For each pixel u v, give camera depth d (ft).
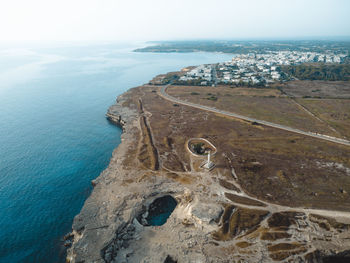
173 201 273.13
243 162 337.52
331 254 201.77
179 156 357.41
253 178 301.22
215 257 199.31
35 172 337.11
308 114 531.91
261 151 368.27
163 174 312.29
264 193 273.13
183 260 199.41
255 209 248.11
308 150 369.09
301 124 474.49
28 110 599.57
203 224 232.12
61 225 249.14
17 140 431.02
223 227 226.99
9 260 210.79
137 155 361.30
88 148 411.13
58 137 450.71
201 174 310.86
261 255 199.31
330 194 270.67
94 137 455.63
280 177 302.04
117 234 219.61
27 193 294.05
